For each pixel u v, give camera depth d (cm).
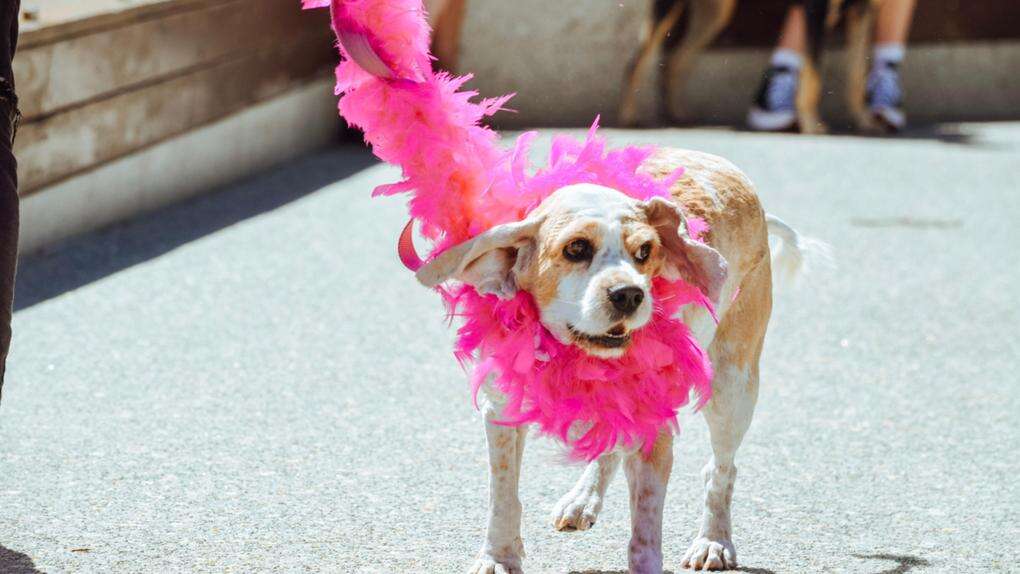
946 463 727
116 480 656
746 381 598
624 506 654
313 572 547
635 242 483
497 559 540
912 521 641
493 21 1822
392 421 764
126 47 1220
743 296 598
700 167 598
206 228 1232
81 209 1173
